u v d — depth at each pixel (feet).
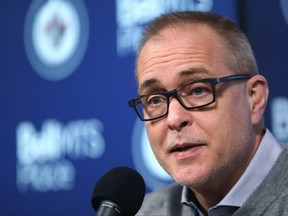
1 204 16.93
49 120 16.01
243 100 7.28
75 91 15.47
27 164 16.43
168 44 7.25
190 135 6.92
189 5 13.32
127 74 14.37
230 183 7.47
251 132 7.41
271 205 7.05
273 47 13.07
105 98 14.83
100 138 14.84
